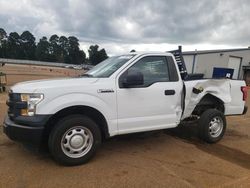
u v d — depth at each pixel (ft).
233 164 16.03
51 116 14.24
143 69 17.19
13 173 13.92
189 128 23.50
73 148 14.89
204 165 15.71
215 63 132.05
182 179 13.74
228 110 21.24
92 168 14.78
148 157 16.75
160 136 21.50
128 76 15.46
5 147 17.65
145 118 16.99
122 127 16.30
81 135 15.03
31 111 14.12
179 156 17.11
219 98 20.43
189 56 139.33
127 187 12.74
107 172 14.32
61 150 14.56
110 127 15.92
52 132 14.57
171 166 15.40
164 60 18.11
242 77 135.54
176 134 22.22
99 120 16.08
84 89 15.11
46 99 14.25
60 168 14.64
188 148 18.79
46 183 12.91
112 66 17.40
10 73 110.93
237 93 21.63
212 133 20.08
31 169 14.44
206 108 21.02
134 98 16.51
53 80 15.83
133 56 17.19
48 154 16.55
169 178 13.80
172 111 18.08
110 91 15.75
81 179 13.42
